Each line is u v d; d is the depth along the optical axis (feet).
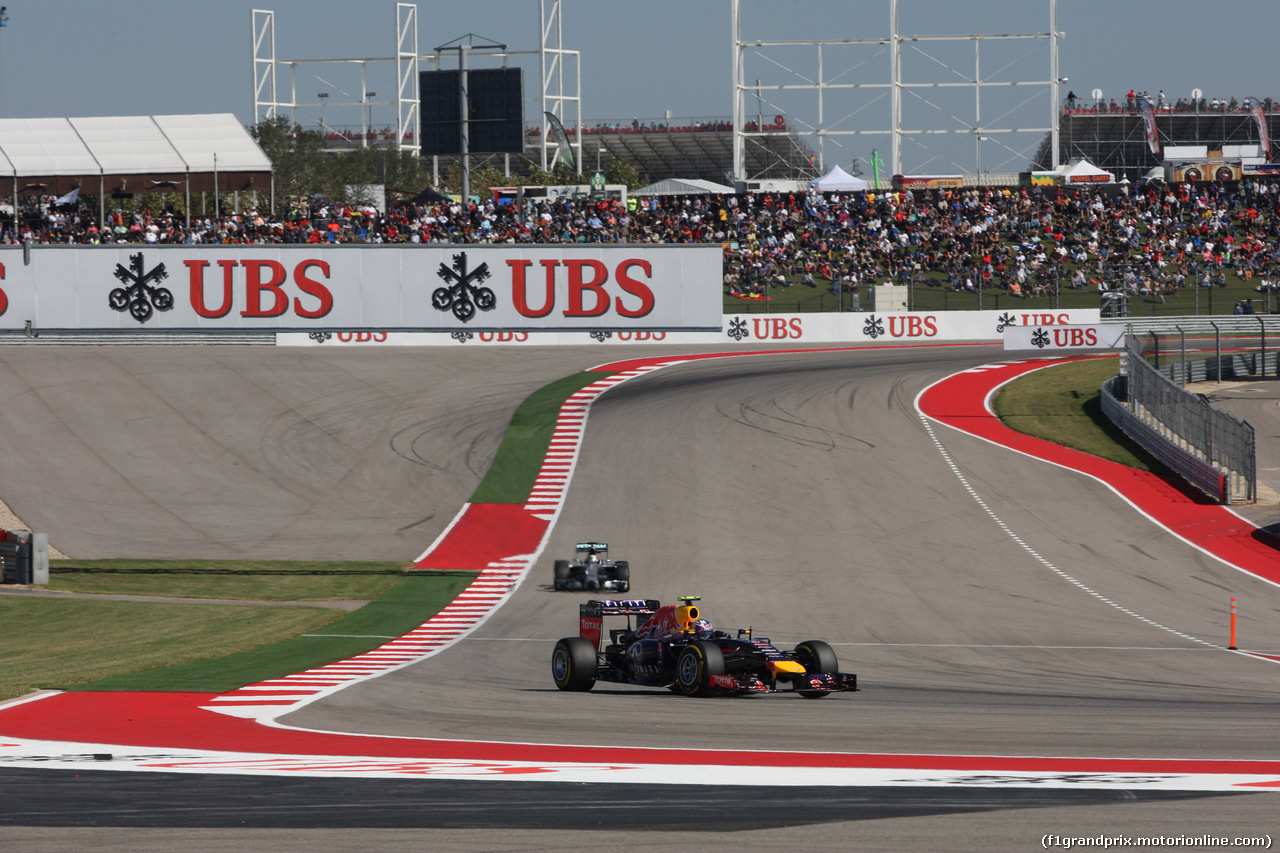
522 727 105.91
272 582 234.99
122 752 95.50
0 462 309.63
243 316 414.82
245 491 298.56
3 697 129.39
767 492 291.99
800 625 194.59
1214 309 506.89
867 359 437.17
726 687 120.67
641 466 310.86
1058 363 431.02
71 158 546.26
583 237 553.64
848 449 324.60
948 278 537.65
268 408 358.43
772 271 535.60
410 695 129.29
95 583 230.89
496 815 70.74
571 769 85.30
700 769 84.99
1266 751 92.27
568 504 286.66
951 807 72.13
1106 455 329.11
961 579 230.27
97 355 405.39
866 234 570.87
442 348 442.09
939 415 360.07
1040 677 146.41
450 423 347.36
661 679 128.88
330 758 91.15
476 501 290.15
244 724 110.63
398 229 545.03
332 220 550.77
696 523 271.69
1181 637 184.75
